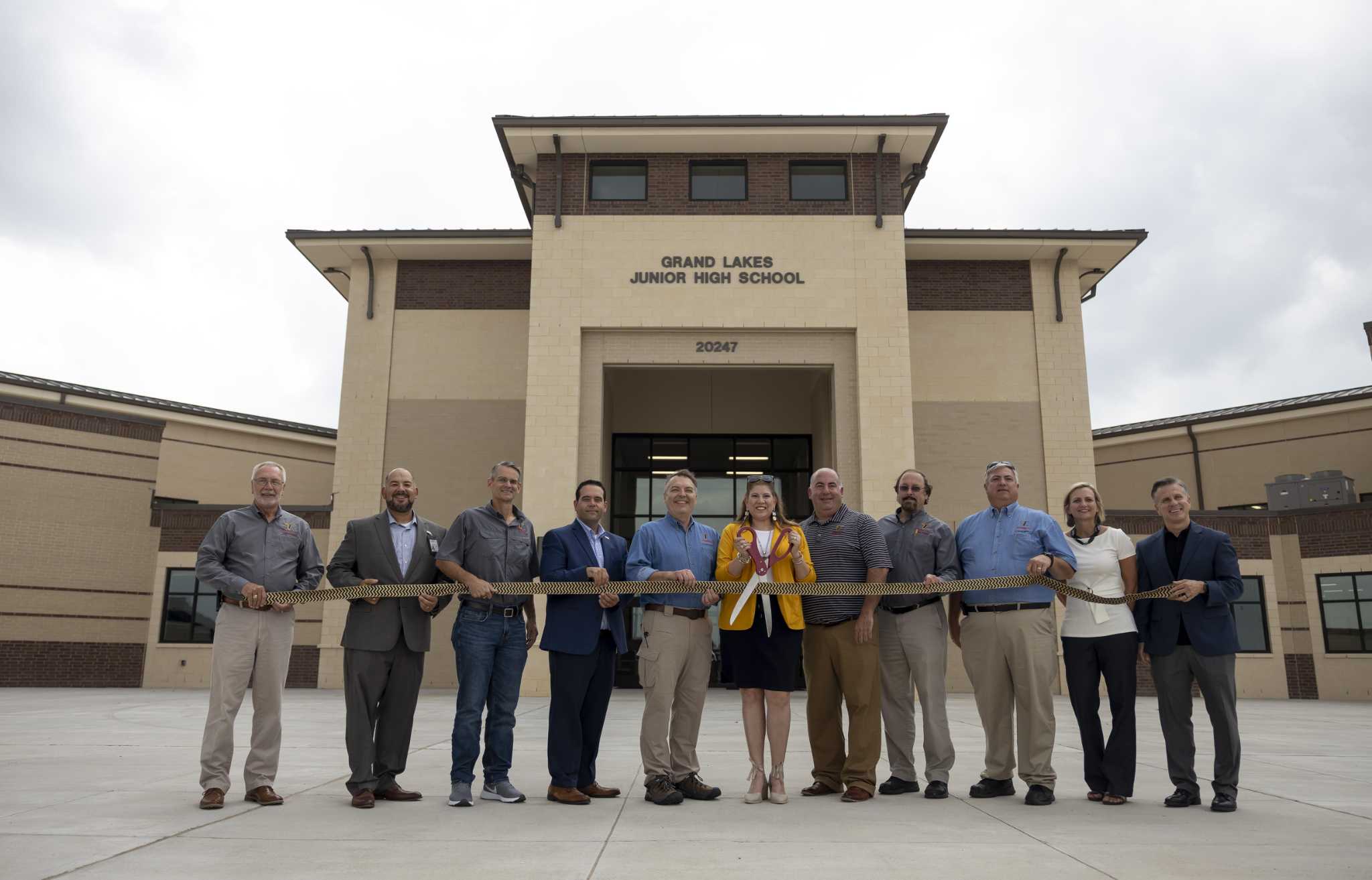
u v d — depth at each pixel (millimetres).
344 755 8031
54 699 16609
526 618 6113
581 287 19234
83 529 22203
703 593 5875
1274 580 21562
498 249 21516
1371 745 9578
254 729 5723
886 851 4352
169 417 27625
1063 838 4660
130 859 4109
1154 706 16281
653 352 19234
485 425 21344
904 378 18828
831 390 19906
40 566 21641
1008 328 21641
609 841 4547
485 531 6008
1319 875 3906
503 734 5863
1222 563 5801
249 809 5391
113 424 22922
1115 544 6180
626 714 13484
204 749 5492
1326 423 26266
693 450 23297
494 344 21656
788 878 3832
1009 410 21281
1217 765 5605
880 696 6105
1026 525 6184
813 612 6191
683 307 19172
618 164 20062
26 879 3752
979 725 11938
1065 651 6180
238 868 3963
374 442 21219
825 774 6145
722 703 16203
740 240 19422
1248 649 21328
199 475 28141
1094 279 22844
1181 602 5785
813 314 19125
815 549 6375
